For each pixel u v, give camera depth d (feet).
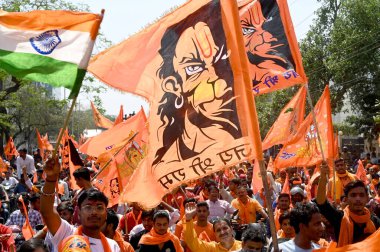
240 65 19.63
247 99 19.25
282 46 26.43
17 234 35.50
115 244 18.03
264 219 36.35
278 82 26.37
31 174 62.39
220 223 27.07
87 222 17.17
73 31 18.02
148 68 21.21
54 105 85.97
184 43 20.95
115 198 34.45
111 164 34.78
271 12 26.63
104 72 21.35
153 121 20.90
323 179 22.06
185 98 20.65
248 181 60.08
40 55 17.92
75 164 37.06
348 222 20.74
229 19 20.33
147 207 20.45
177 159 20.47
